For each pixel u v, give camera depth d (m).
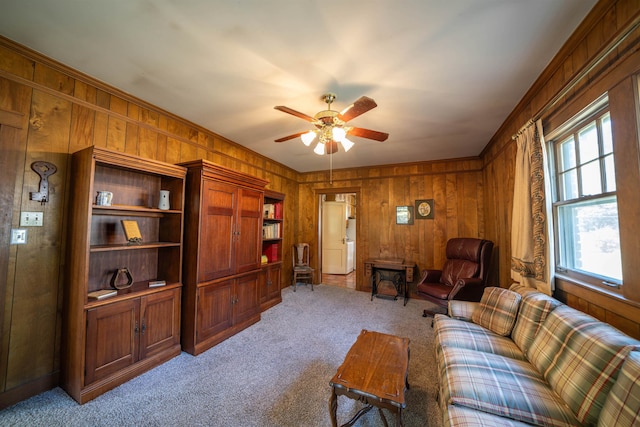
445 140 3.68
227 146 3.80
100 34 1.72
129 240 2.30
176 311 2.53
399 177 5.02
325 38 1.72
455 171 4.60
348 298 4.61
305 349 2.68
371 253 5.12
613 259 1.58
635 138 1.27
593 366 1.19
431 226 4.73
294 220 5.75
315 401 1.89
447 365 1.61
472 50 1.82
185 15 1.54
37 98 1.96
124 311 2.11
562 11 1.48
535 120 2.20
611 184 1.57
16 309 1.86
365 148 4.07
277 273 4.29
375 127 3.21
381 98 2.50
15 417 1.70
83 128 2.21
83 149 2.03
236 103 2.65
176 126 3.01
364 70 2.06
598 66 1.51
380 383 1.46
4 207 1.79
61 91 2.08
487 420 1.18
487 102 2.56
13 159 1.83
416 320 3.55
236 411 1.78
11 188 1.82
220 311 2.88
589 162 1.74
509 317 2.02
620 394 1.00
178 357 2.50
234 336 3.00
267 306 3.97
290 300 4.46
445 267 4.00
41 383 1.95
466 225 4.49
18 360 1.86
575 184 1.90
